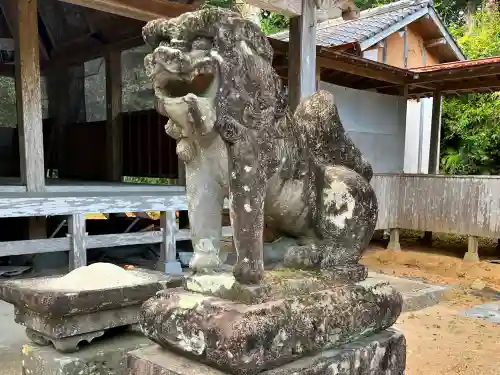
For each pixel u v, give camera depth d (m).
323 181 1.75
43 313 2.10
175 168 7.00
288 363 1.43
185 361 1.44
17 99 5.02
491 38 12.61
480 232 6.89
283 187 1.61
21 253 4.50
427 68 7.59
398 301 1.85
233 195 1.41
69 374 2.11
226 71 1.35
